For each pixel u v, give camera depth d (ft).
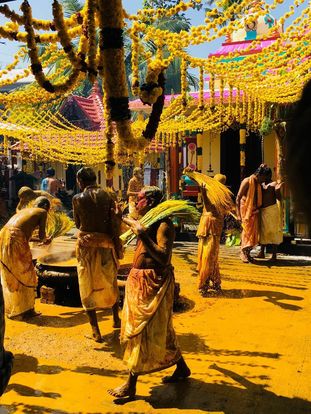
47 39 14.99
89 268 16.71
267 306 21.04
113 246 17.19
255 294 23.15
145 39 17.29
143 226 12.29
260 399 12.17
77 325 18.90
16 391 12.80
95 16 13.41
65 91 13.43
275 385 12.97
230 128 47.44
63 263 23.66
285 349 15.75
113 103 11.73
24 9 12.70
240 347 15.98
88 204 16.56
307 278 26.61
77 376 13.85
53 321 19.45
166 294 12.46
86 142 44.16
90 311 16.75
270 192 30.60
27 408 11.78
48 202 21.24
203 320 19.08
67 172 68.69
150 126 14.06
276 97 29.55
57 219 25.72
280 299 22.21
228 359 14.90
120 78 11.46
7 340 16.94
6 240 19.17
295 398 12.19
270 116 33.09
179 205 12.66
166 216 12.55
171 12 15.28
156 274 12.38
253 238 30.71
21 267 19.27
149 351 12.17
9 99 24.32
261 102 32.86
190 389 12.84
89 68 12.97
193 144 49.60
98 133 42.68
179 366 13.25
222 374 13.76
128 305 12.49
